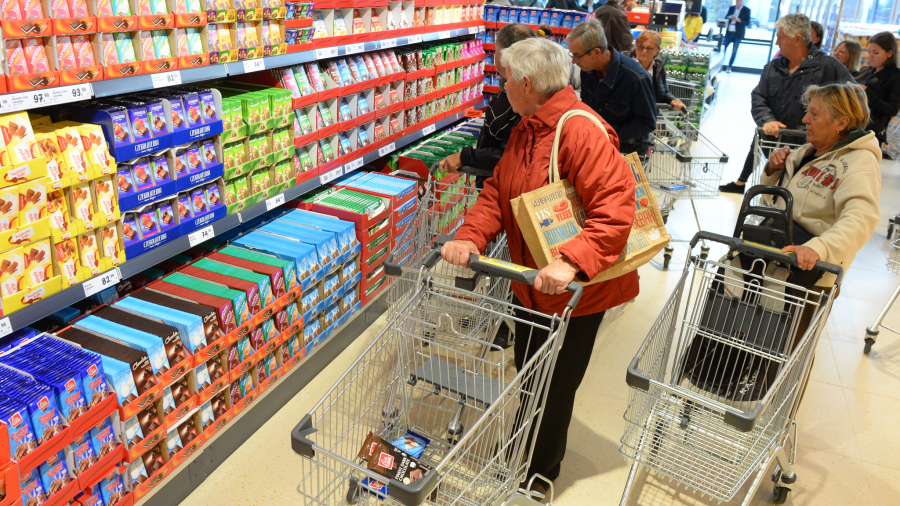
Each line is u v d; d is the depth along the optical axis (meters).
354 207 3.45
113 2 2.07
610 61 3.89
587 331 2.33
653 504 2.62
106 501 2.07
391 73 3.97
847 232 2.46
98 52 2.05
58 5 1.89
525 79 2.12
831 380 3.57
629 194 2.04
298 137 3.14
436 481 1.59
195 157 2.53
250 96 2.80
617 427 3.10
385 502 1.79
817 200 2.71
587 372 3.54
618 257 2.08
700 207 6.34
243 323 2.57
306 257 2.93
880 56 6.28
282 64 2.91
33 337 2.07
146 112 2.25
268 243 3.01
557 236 2.06
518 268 1.96
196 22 2.37
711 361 2.56
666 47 9.19
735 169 7.78
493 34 5.60
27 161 1.83
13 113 1.83
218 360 2.51
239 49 2.64
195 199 2.61
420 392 2.88
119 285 2.56
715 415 2.31
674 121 6.28
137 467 2.18
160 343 2.18
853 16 11.17
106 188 2.13
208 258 2.84
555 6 7.77
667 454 2.26
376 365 2.25
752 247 2.38
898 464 2.92
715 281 2.62
